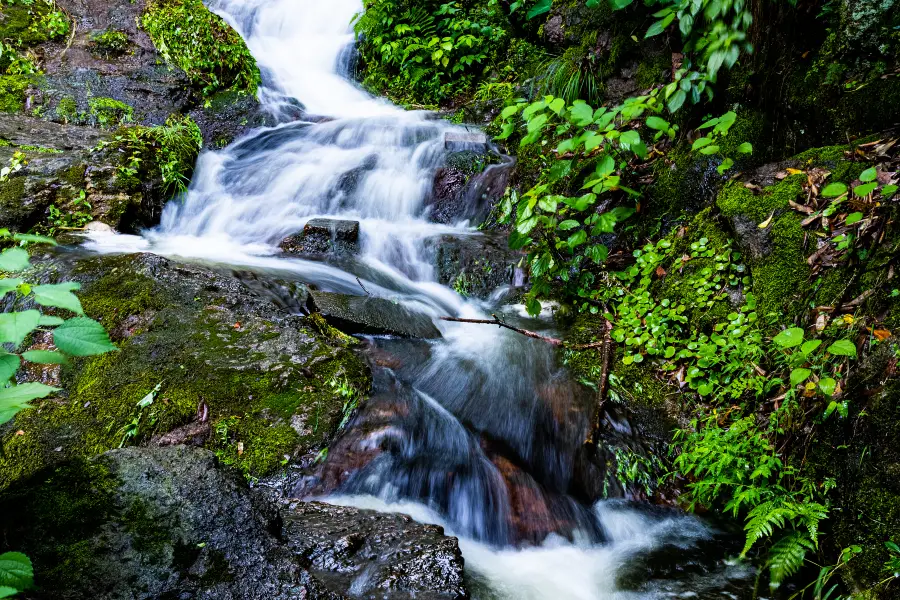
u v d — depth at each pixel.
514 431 3.48
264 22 10.56
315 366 3.29
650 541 2.97
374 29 9.12
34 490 1.99
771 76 4.16
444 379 3.71
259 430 2.96
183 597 1.82
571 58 5.94
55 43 7.34
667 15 3.95
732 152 4.27
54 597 1.73
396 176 6.41
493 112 7.37
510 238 3.87
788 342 2.58
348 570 2.14
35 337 3.35
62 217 4.95
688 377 3.59
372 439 3.05
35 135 5.86
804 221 3.46
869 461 2.61
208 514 2.05
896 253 2.94
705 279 3.88
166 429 2.89
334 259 5.27
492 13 8.25
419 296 4.80
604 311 4.30
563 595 2.55
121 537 1.91
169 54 7.74
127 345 3.30
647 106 3.56
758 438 3.06
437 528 2.48
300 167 6.65
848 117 3.80
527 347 4.09
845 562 2.51
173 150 6.19
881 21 3.63
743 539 2.97
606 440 3.44
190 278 3.87
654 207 4.56
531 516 3.02
